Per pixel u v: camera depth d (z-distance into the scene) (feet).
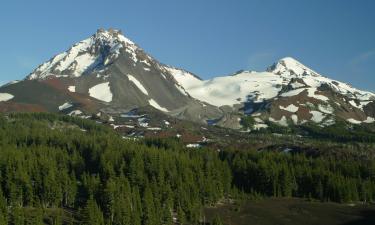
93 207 606.96
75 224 633.61
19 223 581.53
